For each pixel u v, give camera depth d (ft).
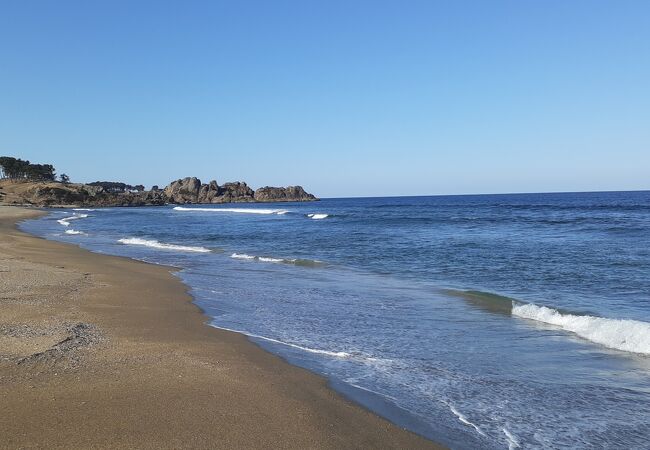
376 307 40.14
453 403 20.75
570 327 33.32
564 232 112.06
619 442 17.54
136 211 318.45
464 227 134.51
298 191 621.31
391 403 20.54
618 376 24.20
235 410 18.22
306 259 72.38
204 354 25.55
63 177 581.94
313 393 20.90
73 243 98.63
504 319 36.14
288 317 36.40
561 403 20.89
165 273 57.26
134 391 19.51
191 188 581.94
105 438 15.24
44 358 23.22
